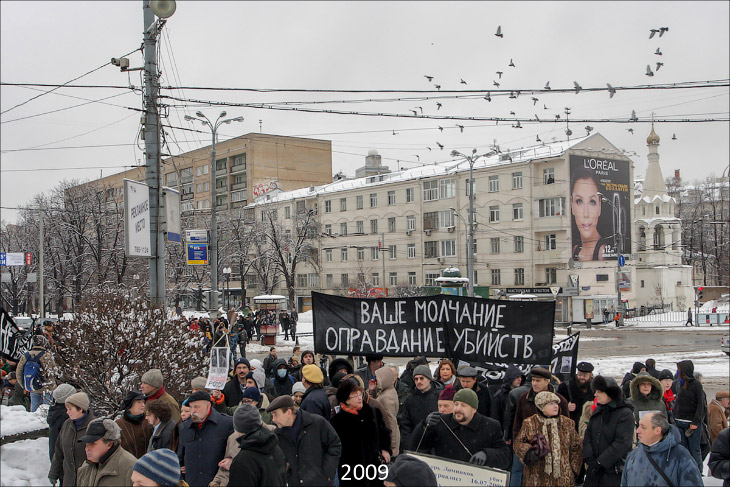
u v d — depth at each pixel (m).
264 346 36.25
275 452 5.46
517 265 57.50
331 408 7.62
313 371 7.42
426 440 6.67
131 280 51.31
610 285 56.75
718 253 79.88
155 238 13.74
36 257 58.34
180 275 60.09
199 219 66.06
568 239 54.56
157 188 13.84
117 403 9.74
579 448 6.68
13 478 7.59
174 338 10.46
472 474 5.69
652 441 5.87
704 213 88.75
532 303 9.09
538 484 6.55
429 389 7.99
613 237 57.41
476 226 60.12
